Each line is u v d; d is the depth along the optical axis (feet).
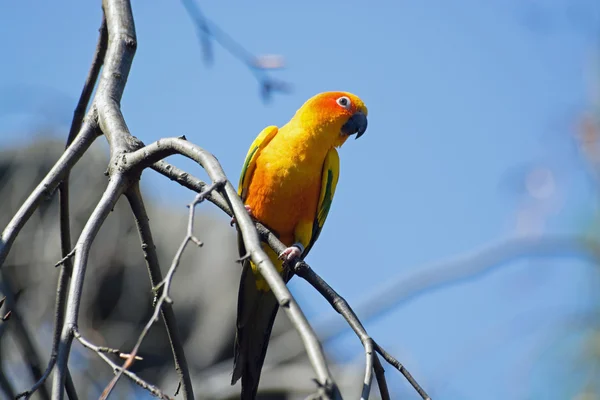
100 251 60.80
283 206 34.12
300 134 34.73
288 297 16.39
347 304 22.35
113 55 27.71
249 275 32.40
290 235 35.12
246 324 32.50
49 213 59.00
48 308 53.47
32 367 28.63
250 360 31.99
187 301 62.44
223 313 61.36
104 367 51.42
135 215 24.00
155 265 24.29
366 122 37.32
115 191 22.72
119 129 24.85
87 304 59.36
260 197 34.12
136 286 60.80
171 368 58.75
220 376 51.01
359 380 50.67
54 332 25.64
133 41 28.32
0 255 21.21
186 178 24.09
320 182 35.19
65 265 26.09
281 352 53.31
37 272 55.01
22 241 56.54
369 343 20.07
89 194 60.34
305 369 51.57
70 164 24.17
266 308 32.55
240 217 18.90
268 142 35.09
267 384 50.67
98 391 49.52
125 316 60.08
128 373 17.47
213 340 60.03
